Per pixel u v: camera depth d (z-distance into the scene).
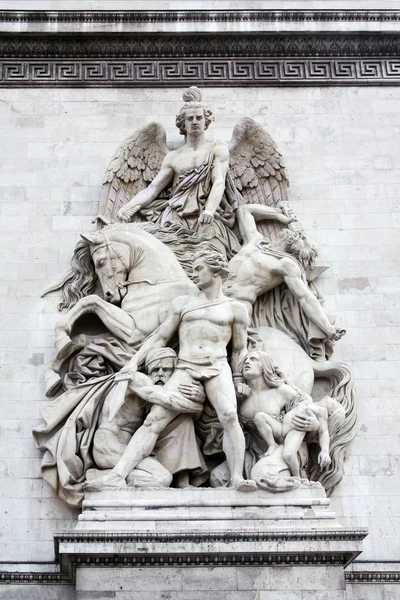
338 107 34.44
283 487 26.47
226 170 31.92
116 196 32.22
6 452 28.55
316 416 27.81
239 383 28.20
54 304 30.78
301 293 30.22
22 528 27.56
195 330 28.39
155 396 27.52
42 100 34.06
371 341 30.70
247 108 34.31
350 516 28.12
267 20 35.00
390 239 32.31
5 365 29.83
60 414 28.31
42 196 32.50
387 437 29.25
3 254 31.53
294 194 32.91
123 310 29.91
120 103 34.16
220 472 27.42
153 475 26.84
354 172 33.34
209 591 25.00
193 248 31.12
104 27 34.66
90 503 25.97
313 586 25.11
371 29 35.12
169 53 34.84
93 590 24.86
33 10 34.66
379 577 26.95
